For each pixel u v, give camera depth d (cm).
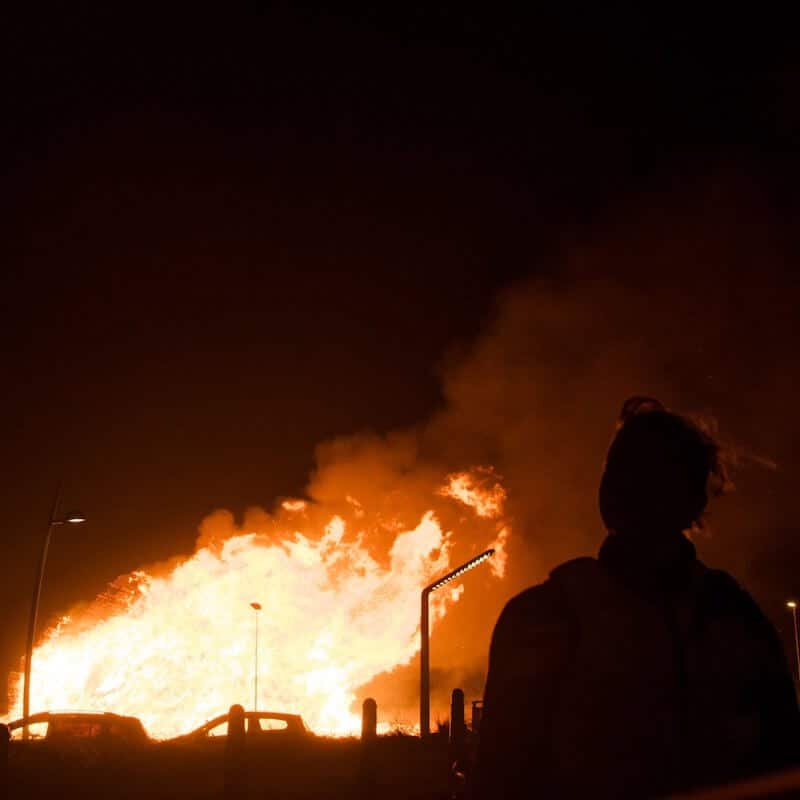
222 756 1847
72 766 1712
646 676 207
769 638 218
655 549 221
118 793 1561
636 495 223
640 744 205
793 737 210
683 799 200
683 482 224
